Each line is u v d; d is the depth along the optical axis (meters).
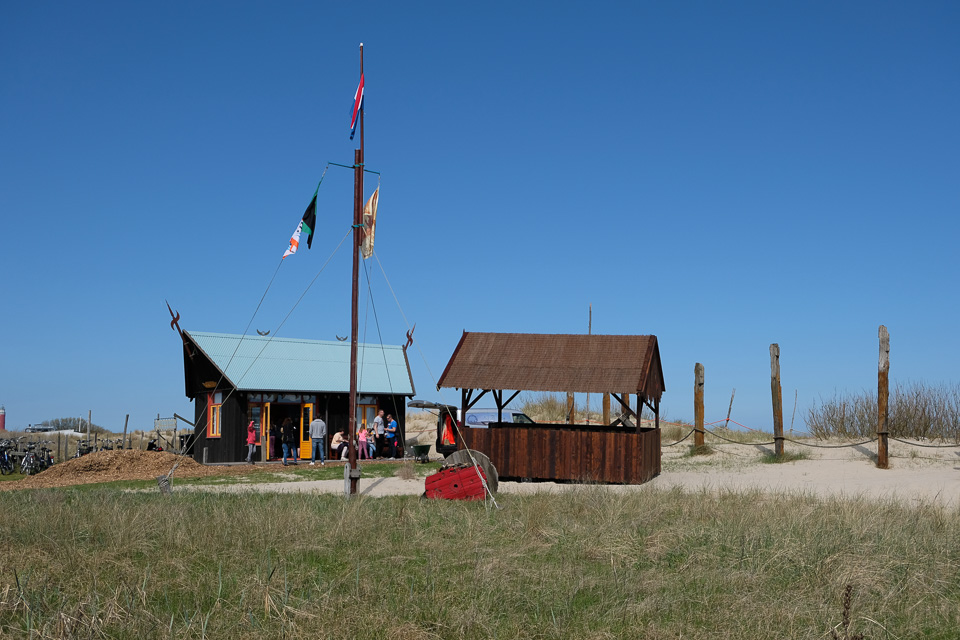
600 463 22.20
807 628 7.52
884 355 23.33
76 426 55.41
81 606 7.55
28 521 12.02
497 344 24.62
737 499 15.71
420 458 30.80
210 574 9.45
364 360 36.38
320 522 12.59
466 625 7.48
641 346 23.58
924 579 9.35
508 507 14.98
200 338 33.84
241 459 32.22
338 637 7.10
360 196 20.42
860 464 23.69
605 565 10.17
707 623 7.76
